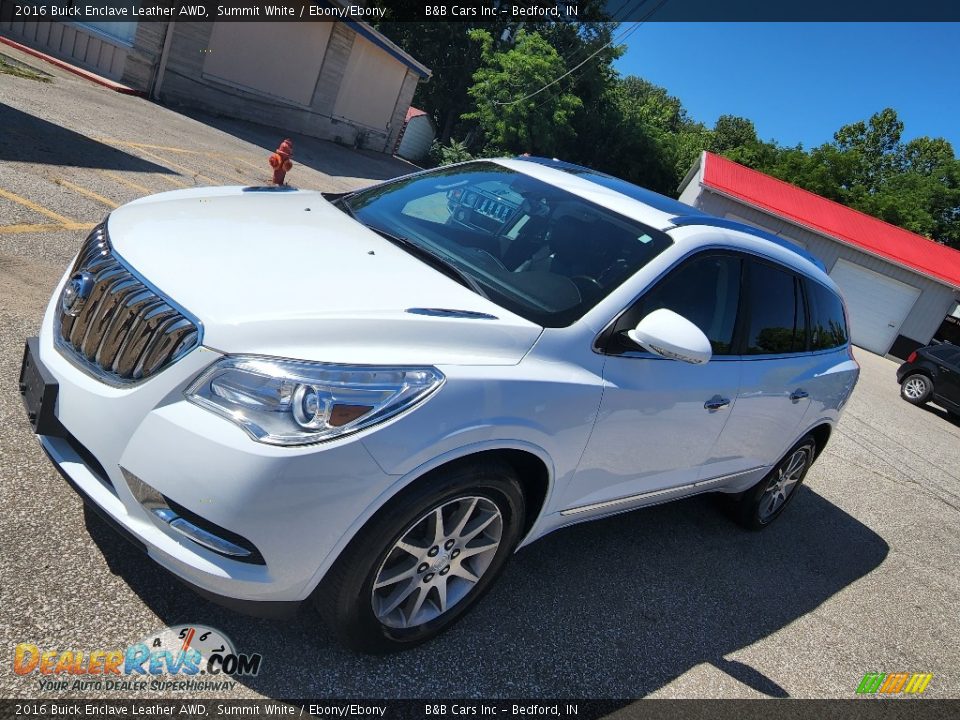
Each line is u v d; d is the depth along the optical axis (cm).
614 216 353
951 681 400
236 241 279
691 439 355
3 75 1148
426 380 235
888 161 5909
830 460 796
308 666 255
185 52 1711
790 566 481
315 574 228
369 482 223
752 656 362
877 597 480
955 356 1426
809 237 2295
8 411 339
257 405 215
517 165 411
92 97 1320
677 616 373
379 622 254
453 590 284
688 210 394
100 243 279
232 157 1334
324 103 2341
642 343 282
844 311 500
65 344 254
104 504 228
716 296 357
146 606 258
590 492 317
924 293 2239
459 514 263
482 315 271
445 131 4047
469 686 273
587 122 3919
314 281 258
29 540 267
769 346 403
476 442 246
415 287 276
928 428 1238
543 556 384
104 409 229
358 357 229
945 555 603
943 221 4878
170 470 214
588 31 3903
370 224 343
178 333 228
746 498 486
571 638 324
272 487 210
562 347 281
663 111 5553
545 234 339
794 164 4475
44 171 738
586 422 286
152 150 1070
